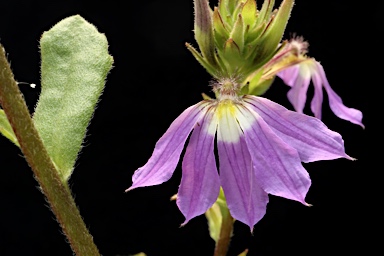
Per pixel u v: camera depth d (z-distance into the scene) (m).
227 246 0.12
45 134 0.11
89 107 0.11
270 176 0.11
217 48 0.12
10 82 0.11
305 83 0.13
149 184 0.11
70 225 0.11
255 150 0.11
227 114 0.11
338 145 0.11
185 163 0.11
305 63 0.13
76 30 0.12
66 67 0.12
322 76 0.13
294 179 0.11
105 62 0.12
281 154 0.11
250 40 0.12
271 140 0.11
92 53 0.12
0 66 0.11
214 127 0.11
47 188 0.11
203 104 0.11
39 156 0.11
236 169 0.11
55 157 0.11
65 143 0.11
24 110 0.11
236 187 0.11
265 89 0.12
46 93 0.11
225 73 0.12
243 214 0.11
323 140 0.11
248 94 0.12
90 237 0.11
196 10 0.11
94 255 0.11
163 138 0.11
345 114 0.13
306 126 0.11
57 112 0.11
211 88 0.12
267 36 0.11
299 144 0.11
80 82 0.11
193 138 0.11
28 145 0.11
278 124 0.11
